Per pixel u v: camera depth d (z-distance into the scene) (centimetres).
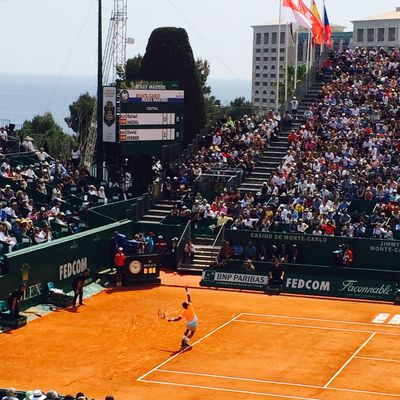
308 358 4081
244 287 5534
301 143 6938
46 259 5062
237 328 4616
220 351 4194
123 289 5497
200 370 3897
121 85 6762
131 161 7169
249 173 6762
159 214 6431
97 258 5672
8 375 3809
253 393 3588
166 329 4581
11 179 6200
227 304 5153
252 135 7156
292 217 5938
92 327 4606
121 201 6444
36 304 4969
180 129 7056
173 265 5978
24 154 6906
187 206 6425
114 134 6831
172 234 6066
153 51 7875
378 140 6769
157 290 5491
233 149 7088
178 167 6800
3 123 7581
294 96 7769
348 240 5681
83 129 14412
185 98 7888
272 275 5491
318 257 5731
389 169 6341
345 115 7250
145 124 6881
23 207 5797
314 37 8150
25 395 2959
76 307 5009
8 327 4550
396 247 5600
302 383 3719
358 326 4681
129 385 3691
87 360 4041
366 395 3569
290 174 6425
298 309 5059
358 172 6316
